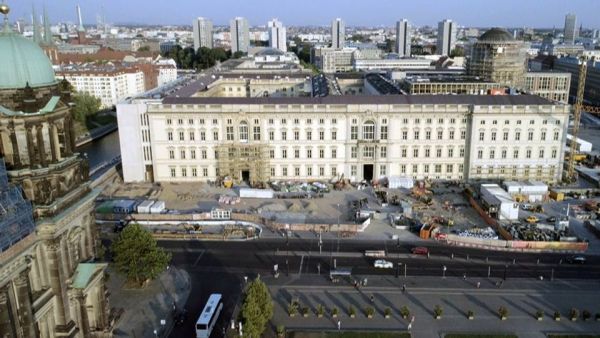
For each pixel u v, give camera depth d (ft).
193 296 378.94
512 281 398.62
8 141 237.66
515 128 610.24
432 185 622.13
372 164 631.56
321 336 328.08
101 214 525.34
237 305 365.81
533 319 348.79
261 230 496.64
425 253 443.32
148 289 388.16
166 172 639.76
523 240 461.78
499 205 517.14
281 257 442.50
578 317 350.64
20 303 220.43
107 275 303.27
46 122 242.58
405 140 620.49
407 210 526.16
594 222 499.51
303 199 580.71
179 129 622.13
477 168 625.41
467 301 370.73
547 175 629.10
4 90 232.94
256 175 630.74
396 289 387.96
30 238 224.33
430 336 328.70
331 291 385.91
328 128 618.44
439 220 515.50
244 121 617.21
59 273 246.88
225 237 480.64
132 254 371.76
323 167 634.02
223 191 608.60
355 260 435.12
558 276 406.82
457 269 417.90
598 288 389.19
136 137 628.69
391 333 331.77
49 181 243.19
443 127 615.16
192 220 517.96
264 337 326.03
